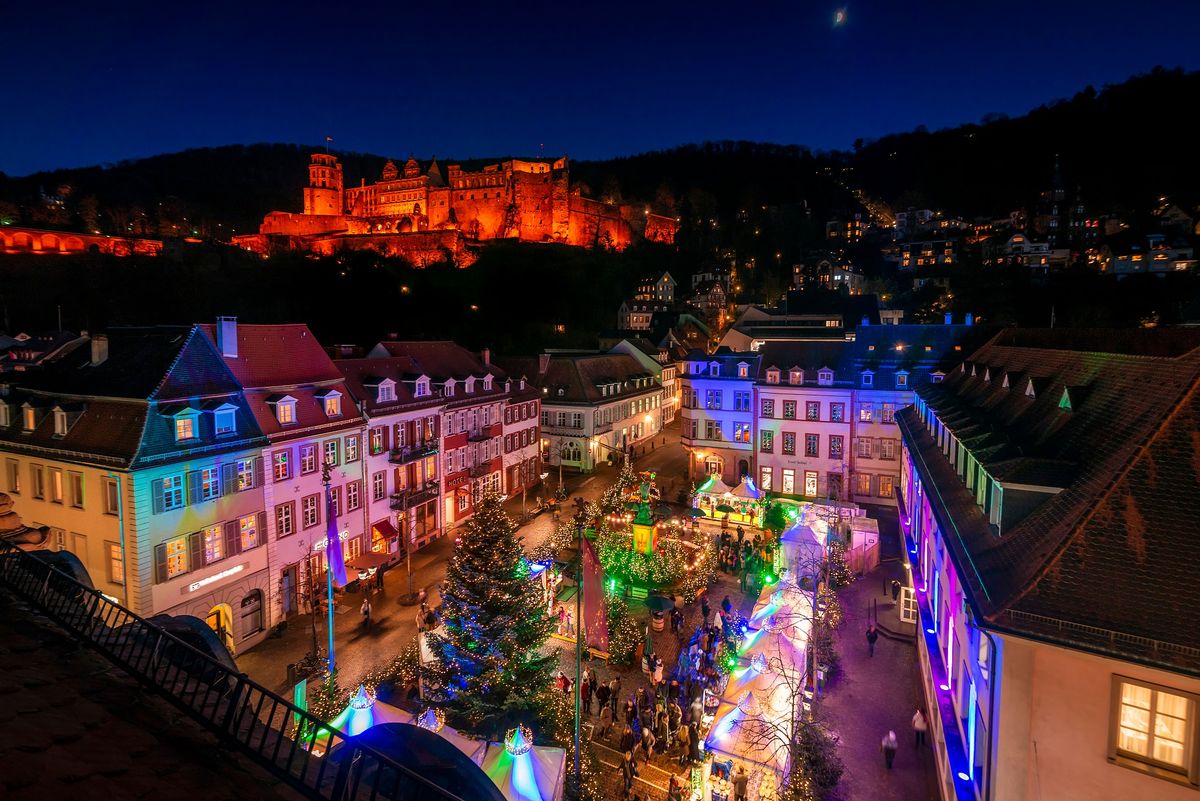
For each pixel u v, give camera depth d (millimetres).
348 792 5887
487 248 125500
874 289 125438
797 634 23172
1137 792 11336
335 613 31891
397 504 38656
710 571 35062
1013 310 95938
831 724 22250
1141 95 180125
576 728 17703
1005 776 12281
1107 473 13609
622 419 68875
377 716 18016
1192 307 59688
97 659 6875
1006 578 13469
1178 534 11938
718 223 181375
